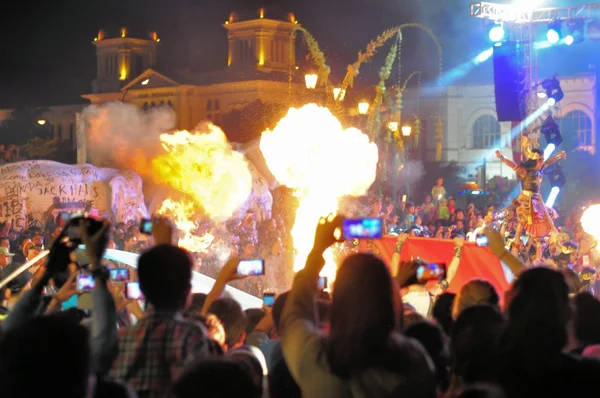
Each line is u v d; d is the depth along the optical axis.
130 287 6.54
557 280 4.62
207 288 13.24
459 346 5.21
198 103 73.75
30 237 19.56
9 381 3.48
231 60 74.75
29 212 23.59
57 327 3.55
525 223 19.25
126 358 5.09
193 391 3.88
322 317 6.12
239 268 6.31
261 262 6.33
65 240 5.21
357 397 4.36
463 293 6.46
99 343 4.93
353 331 4.31
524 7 25.09
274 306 6.02
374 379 4.32
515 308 4.62
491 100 69.62
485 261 14.05
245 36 73.81
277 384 5.79
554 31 24.88
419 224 27.59
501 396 3.96
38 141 70.06
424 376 4.38
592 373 4.46
